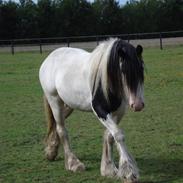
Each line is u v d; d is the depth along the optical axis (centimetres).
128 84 490
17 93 1330
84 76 569
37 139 780
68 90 594
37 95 1279
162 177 569
